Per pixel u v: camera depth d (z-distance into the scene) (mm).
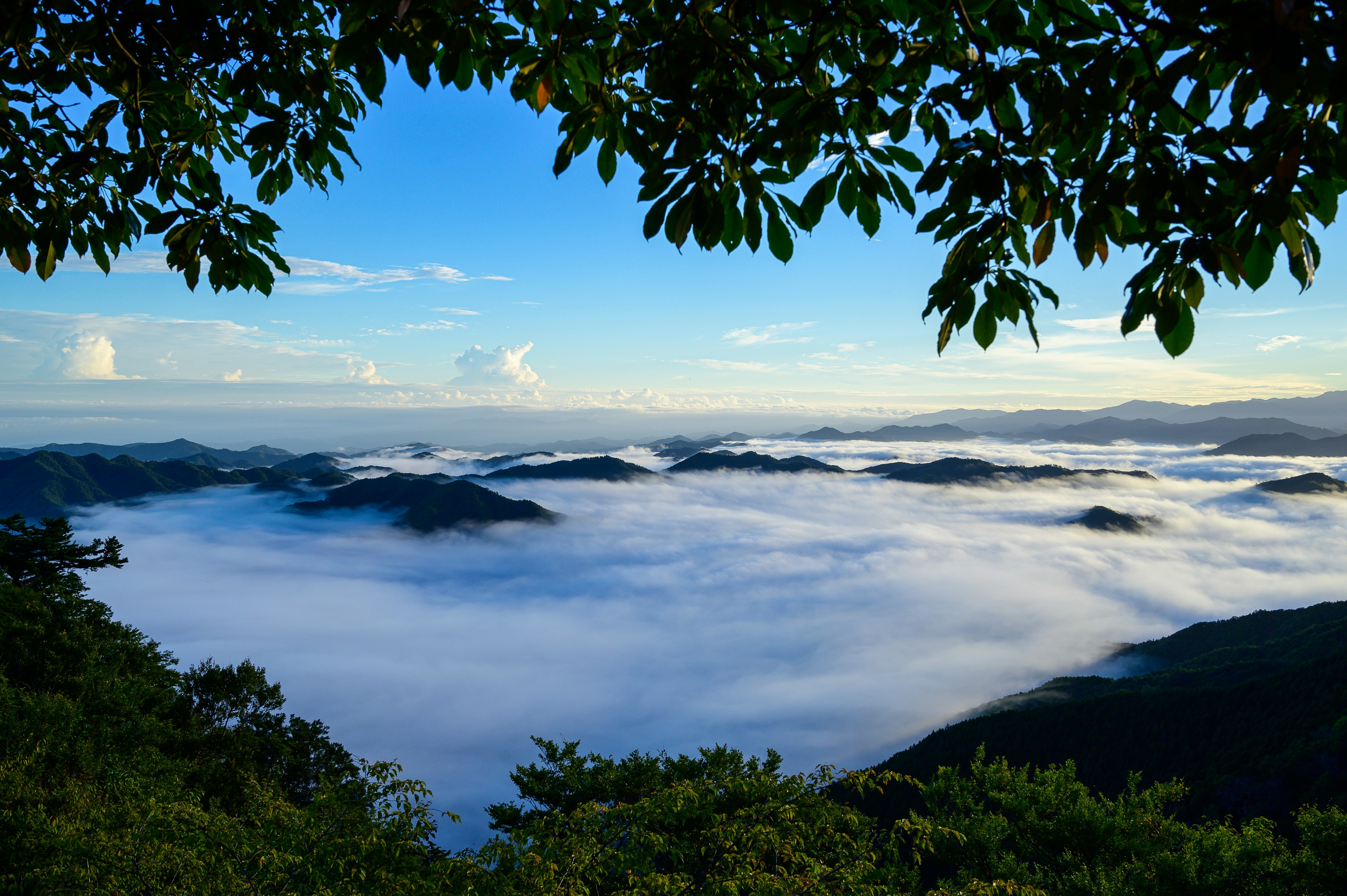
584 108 3223
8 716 18766
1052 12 2812
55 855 9898
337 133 4250
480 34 3172
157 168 3971
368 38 2805
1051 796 21734
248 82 3768
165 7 3561
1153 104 2463
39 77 4004
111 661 32844
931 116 3084
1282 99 2131
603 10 3402
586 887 8125
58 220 4203
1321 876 17406
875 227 3109
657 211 3152
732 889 7500
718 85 3104
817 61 2826
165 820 8992
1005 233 2975
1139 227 2754
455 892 8062
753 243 3113
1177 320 2717
